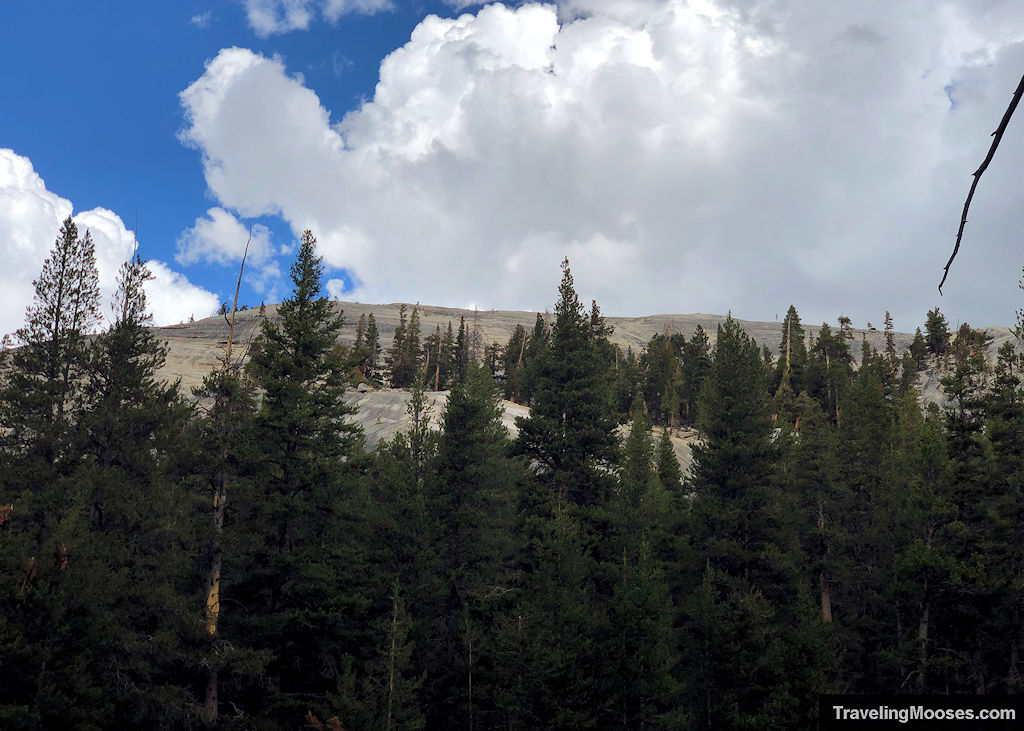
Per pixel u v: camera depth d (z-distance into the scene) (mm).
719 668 28625
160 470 28188
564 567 31500
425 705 31312
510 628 27953
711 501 38375
